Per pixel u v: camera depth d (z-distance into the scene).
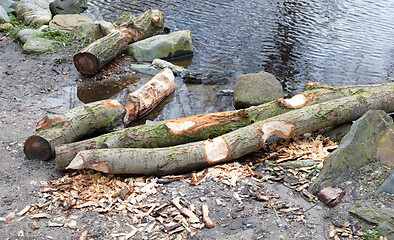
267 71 8.66
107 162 4.76
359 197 4.21
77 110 5.73
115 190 4.65
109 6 12.73
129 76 8.59
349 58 9.30
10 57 8.88
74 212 4.27
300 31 10.95
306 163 4.98
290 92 7.73
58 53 9.10
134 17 10.88
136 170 4.85
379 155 4.70
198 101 7.59
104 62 8.46
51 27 10.17
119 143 5.25
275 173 4.91
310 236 3.81
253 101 7.13
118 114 6.18
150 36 10.20
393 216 3.75
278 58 9.31
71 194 4.56
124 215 4.22
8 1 11.37
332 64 8.99
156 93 7.32
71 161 4.93
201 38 10.40
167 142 5.48
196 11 12.31
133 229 4.00
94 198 4.51
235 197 4.43
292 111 5.57
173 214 4.19
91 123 5.79
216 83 8.33
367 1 13.78
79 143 5.06
